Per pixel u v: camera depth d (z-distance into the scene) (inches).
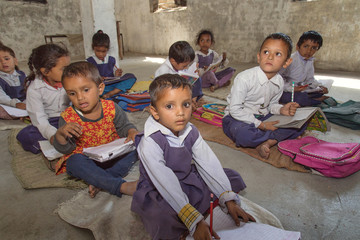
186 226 45.0
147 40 395.9
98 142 73.6
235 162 82.9
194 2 315.9
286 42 79.9
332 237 53.6
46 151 75.9
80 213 59.5
